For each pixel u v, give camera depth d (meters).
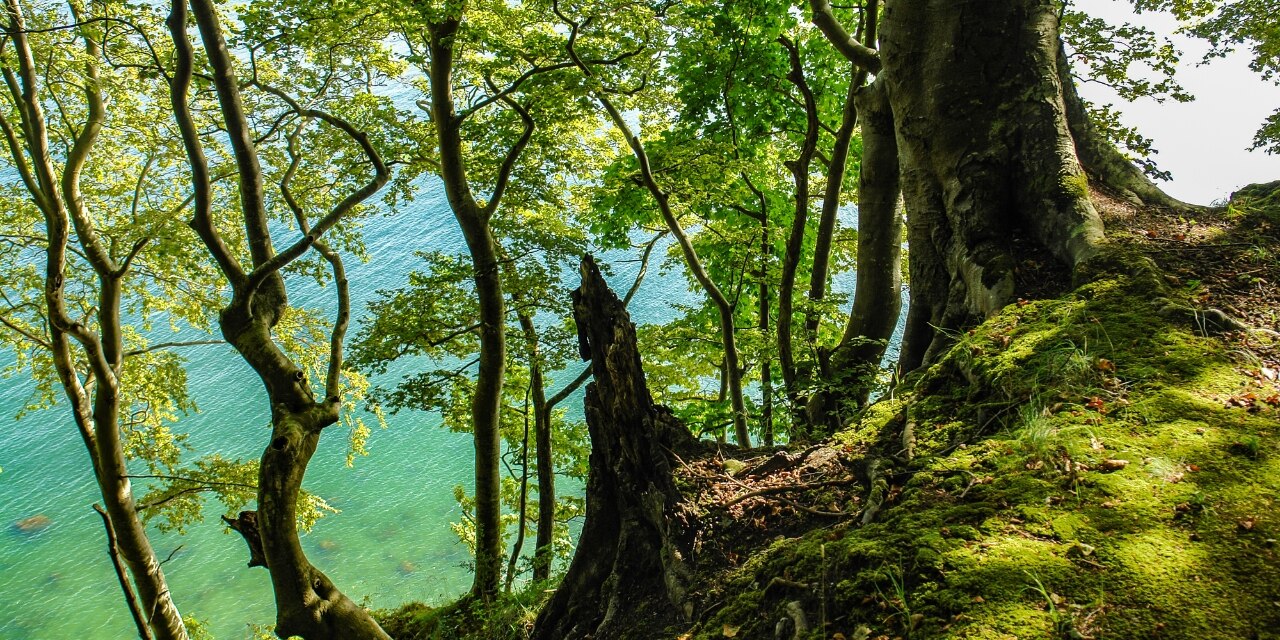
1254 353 3.54
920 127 6.01
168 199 15.46
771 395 9.53
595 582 4.89
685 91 12.88
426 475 30.64
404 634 11.24
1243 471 2.76
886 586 2.70
